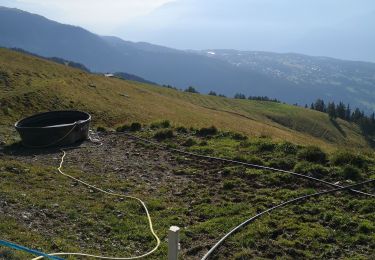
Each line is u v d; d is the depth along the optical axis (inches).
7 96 1234.6
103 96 1899.6
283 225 355.9
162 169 551.5
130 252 312.3
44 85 1544.0
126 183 488.7
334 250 312.8
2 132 808.9
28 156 628.7
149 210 403.2
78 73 2559.1
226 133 730.8
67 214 378.0
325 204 403.5
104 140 735.1
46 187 456.1
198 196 444.5
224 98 6146.7
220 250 316.2
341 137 5733.3
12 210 372.8
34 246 303.4
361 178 472.4
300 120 5856.3
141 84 4931.1
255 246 322.0
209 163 568.7
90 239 332.2
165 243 325.4
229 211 392.8
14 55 2410.2
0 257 274.8
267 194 442.0
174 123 840.9
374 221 360.8
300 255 306.8
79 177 507.5
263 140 648.4
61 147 684.7
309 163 518.0
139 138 733.3
